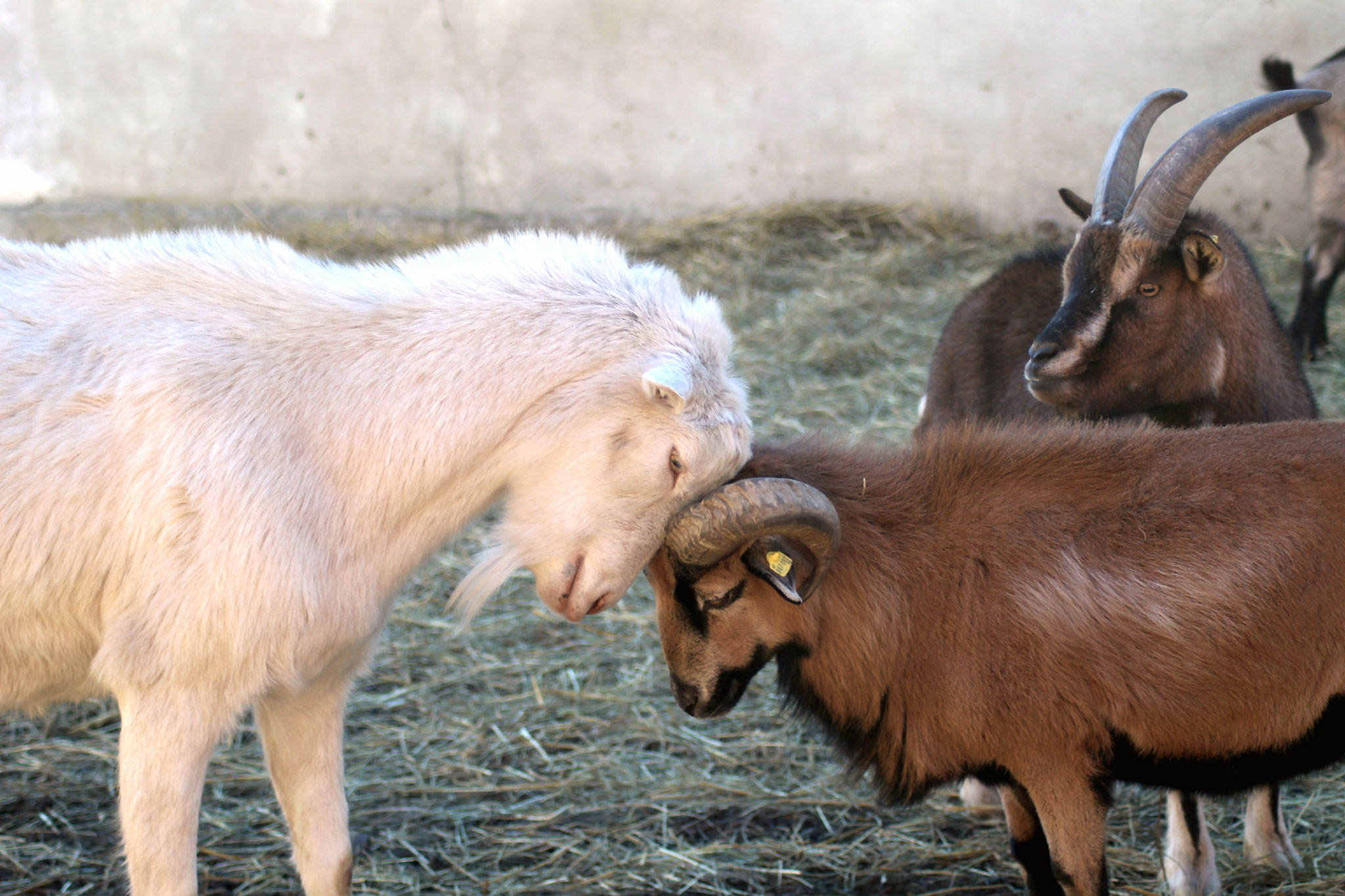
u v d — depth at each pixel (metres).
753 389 7.08
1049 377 3.62
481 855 3.49
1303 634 2.56
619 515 2.55
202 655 2.42
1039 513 2.72
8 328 2.45
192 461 2.39
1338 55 7.02
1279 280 8.47
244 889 3.33
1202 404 3.73
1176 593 2.58
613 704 4.32
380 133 10.67
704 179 10.39
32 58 10.67
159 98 10.72
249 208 10.85
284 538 2.42
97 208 10.84
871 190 10.14
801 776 3.87
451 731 4.17
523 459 2.57
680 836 3.57
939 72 9.81
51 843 3.53
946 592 2.71
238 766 3.96
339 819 2.78
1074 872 2.68
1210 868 3.20
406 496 2.55
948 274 8.89
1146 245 3.54
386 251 10.16
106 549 2.42
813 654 2.80
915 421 6.49
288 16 10.48
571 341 2.55
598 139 10.46
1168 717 2.61
